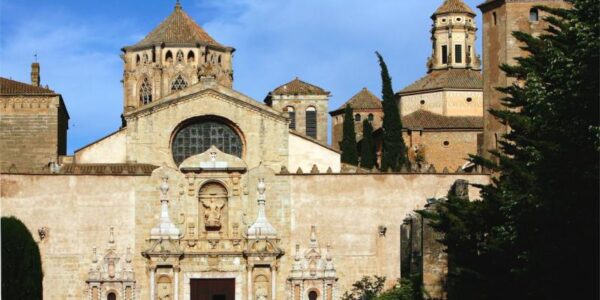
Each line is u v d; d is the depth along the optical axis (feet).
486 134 404.57
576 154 232.12
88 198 386.11
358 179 391.24
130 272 384.27
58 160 428.97
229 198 395.75
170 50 524.93
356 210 390.21
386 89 486.38
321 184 392.27
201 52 525.34
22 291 312.91
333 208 391.04
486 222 266.77
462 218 271.28
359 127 586.45
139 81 524.93
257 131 412.57
